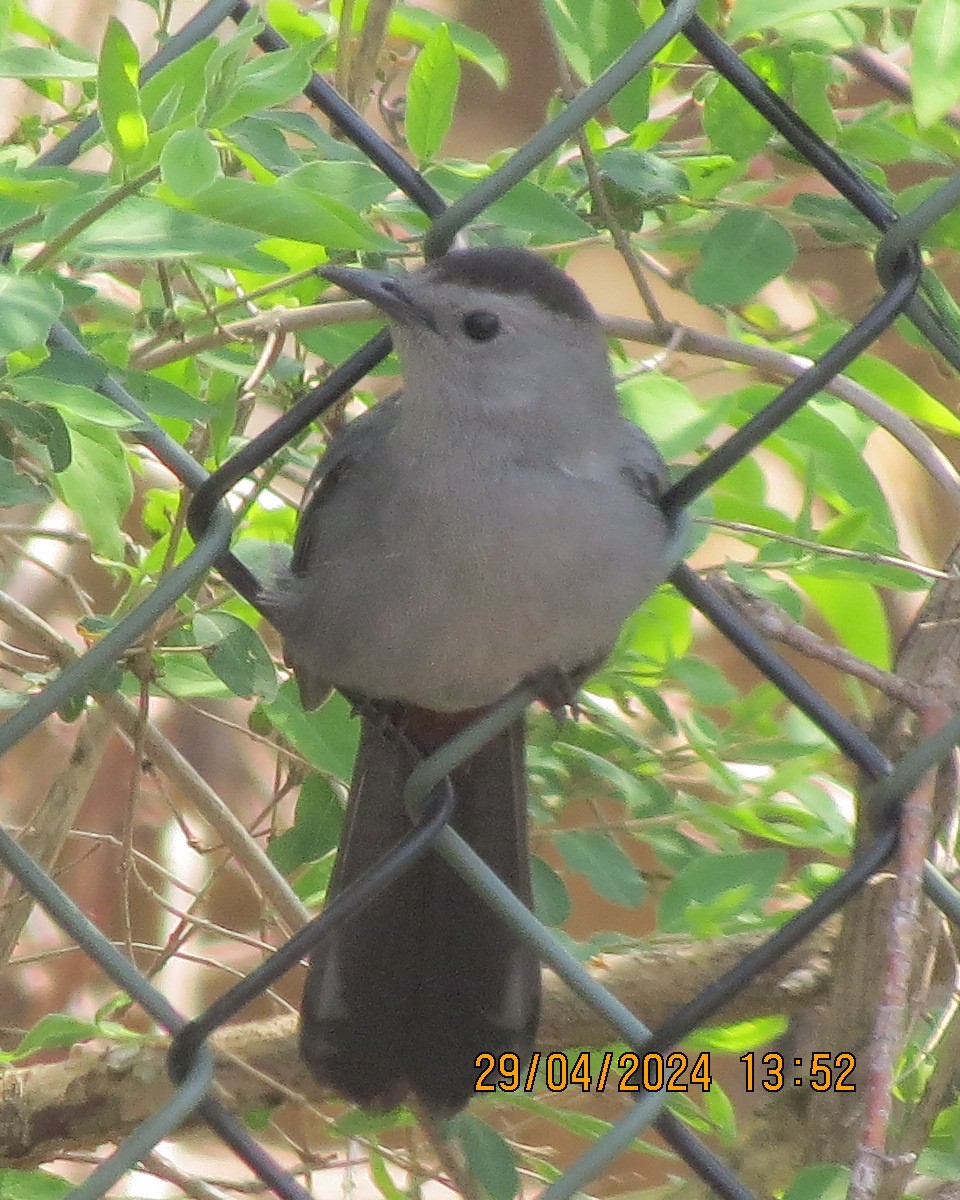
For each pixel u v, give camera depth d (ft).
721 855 21.59
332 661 21.06
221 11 15.79
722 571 22.59
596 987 16.39
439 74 18.74
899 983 15.81
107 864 32.40
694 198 20.89
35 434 15.96
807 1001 21.68
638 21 19.39
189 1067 14.57
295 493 29.58
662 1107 15.97
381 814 21.03
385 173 16.65
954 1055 20.11
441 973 20.40
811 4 17.90
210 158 13.14
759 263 19.80
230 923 32.09
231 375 22.45
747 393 22.79
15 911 22.74
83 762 23.12
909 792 16.43
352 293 20.71
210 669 21.59
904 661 20.93
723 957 21.83
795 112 18.10
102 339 20.35
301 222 13.87
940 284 20.44
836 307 31.96
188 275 21.11
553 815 23.67
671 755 23.91
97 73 14.84
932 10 17.52
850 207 20.88
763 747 23.45
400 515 20.39
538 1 24.12
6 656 27.73
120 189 13.73
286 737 23.08
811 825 22.48
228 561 17.35
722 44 16.65
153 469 25.64
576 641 20.74
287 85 14.11
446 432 20.53
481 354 20.52
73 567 30.07
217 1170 27.89
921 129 20.20
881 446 35.50
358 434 21.47
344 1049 20.06
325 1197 28.07
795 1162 21.61
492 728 17.03
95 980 32.45
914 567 20.26
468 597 20.26
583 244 22.39
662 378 21.88
